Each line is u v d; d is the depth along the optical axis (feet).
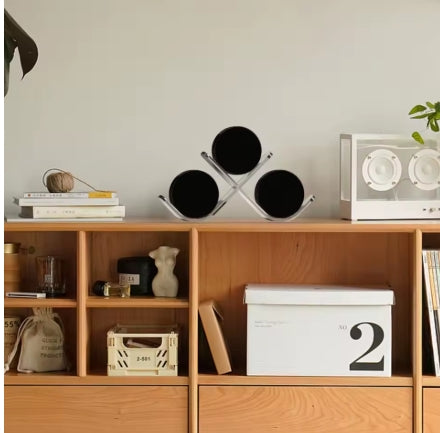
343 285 7.89
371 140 8.14
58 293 7.70
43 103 8.35
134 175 8.38
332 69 8.35
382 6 8.35
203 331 7.86
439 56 8.37
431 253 7.31
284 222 7.53
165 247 7.66
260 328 7.32
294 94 8.35
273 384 7.29
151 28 8.34
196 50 8.34
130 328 7.98
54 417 7.34
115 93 8.36
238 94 8.35
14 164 8.37
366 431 7.29
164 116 8.36
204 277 8.00
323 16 8.34
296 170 8.38
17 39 6.66
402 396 7.29
